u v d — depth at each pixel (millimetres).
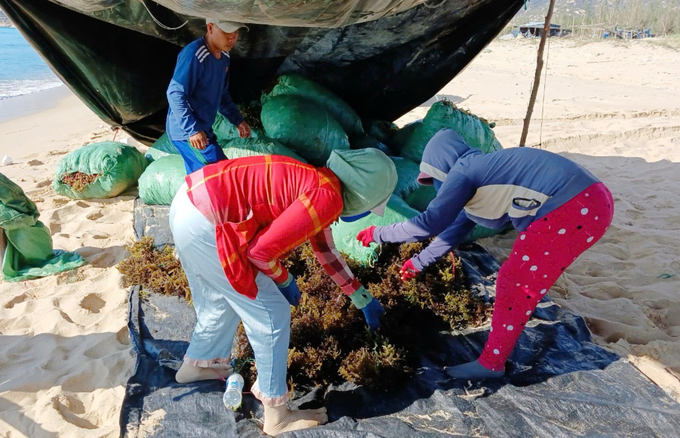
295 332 3676
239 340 3648
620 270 5117
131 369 3664
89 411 3359
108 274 4910
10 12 5188
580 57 24688
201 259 2838
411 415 3205
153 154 6777
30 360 3793
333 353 3559
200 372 3373
